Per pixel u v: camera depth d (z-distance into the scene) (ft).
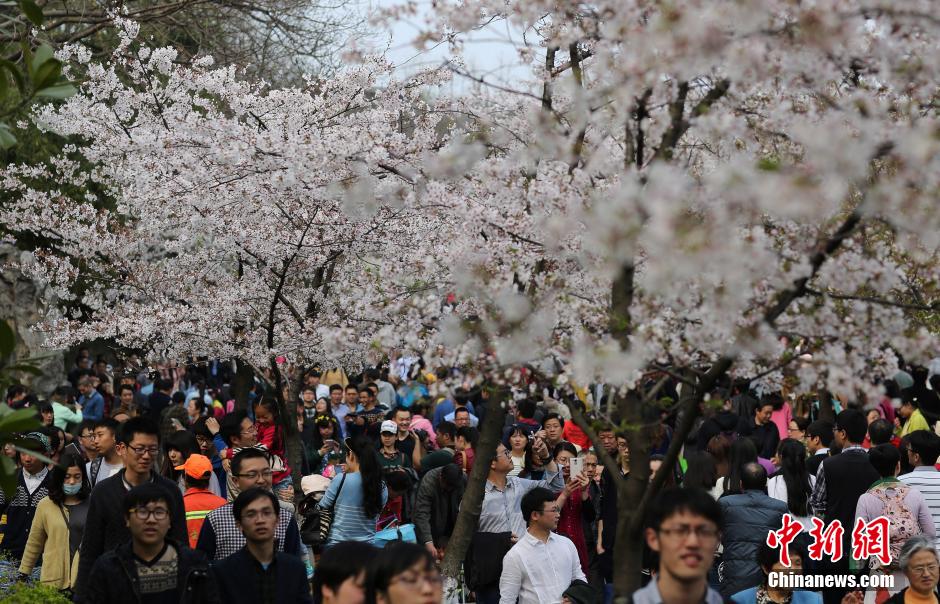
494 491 32.63
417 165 27.20
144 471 25.17
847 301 17.08
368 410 53.31
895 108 18.47
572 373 18.25
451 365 20.36
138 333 43.29
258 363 41.06
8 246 69.82
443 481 32.86
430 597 16.07
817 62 15.66
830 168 13.61
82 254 50.78
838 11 15.06
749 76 16.02
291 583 21.61
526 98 26.81
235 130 29.89
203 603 21.34
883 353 17.87
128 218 57.31
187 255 44.39
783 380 18.34
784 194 13.15
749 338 15.25
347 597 18.11
